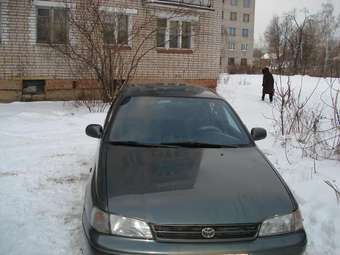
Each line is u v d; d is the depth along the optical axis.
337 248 4.09
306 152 7.46
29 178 5.83
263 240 3.07
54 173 6.09
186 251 2.94
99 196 3.27
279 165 6.77
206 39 17.50
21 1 13.30
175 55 16.77
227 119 4.69
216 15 17.59
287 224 3.17
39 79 13.91
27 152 7.20
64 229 4.27
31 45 13.65
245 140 4.44
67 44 13.54
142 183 3.38
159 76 16.47
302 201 5.20
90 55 13.03
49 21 13.78
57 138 8.32
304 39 39.03
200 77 17.61
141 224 3.01
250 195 3.31
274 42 52.03
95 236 3.06
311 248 4.07
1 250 3.83
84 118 10.23
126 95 4.95
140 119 4.50
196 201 3.17
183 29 16.98
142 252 2.93
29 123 9.58
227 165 3.78
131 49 15.43
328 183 5.41
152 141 4.21
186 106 4.76
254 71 45.50
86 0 13.41
